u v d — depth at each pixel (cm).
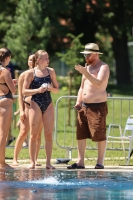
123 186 1416
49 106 1753
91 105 1789
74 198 1248
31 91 1728
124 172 1700
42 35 3962
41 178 1540
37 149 1877
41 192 1325
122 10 5406
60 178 1544
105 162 2028
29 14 3981
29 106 1834
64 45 5194
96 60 1792
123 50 5641
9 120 1755
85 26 5500
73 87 3322
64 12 5062
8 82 1728
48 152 1775
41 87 1716
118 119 3481
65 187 1398
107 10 5397
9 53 1747
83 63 3334
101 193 1316
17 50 3906
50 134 1761
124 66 5669
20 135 1866
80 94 1830
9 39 3978
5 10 5038
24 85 1742
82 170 1745
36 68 1756
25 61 3919
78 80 3291
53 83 1772
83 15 5369
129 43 6406
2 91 1747
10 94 1755
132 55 6353
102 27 5575
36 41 4019
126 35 5625
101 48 5619
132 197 1263
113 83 5859
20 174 1622
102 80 1766
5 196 1270
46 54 1750
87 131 1820
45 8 4697
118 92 4806
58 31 4853
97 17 5438
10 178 1540
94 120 1784
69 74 3303
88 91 1792
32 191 1334
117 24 5459
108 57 6150
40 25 3988
